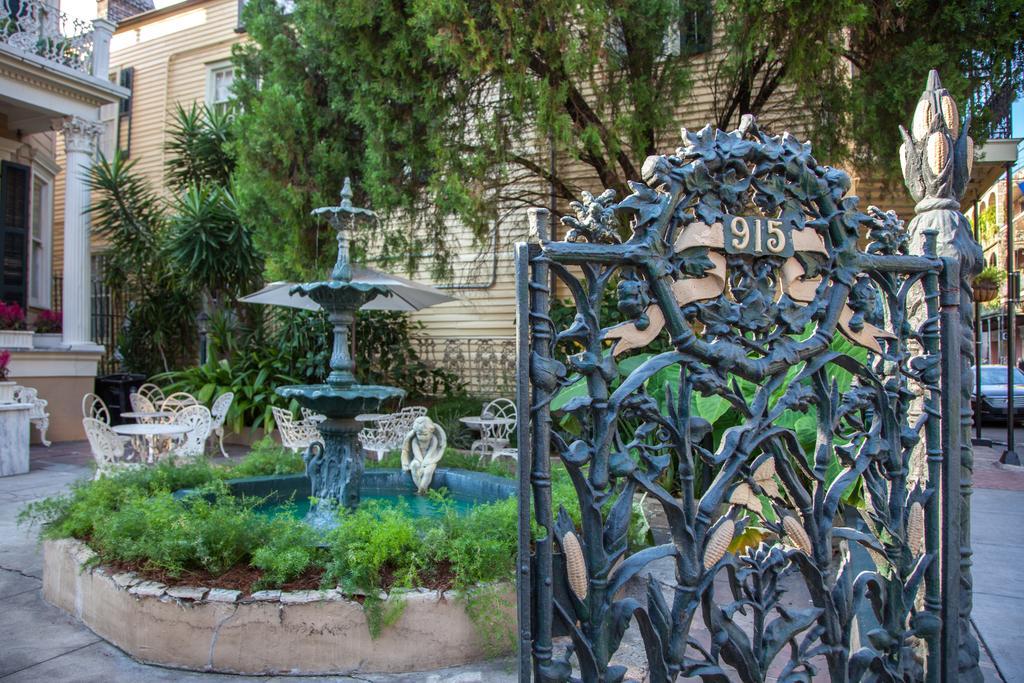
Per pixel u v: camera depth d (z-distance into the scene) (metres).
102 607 3.30
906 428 2.13
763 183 1.84
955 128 2.53
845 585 2.04
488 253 10.70
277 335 11.55
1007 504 5.93
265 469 5.60
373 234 8.52
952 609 2.12
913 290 2.38
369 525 3.29
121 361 13.43
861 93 6.98
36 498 6.50
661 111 7.14
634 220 1.76
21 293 11.52
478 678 2.86
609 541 1.69
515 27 6.40
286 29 8.59
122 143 16.31
